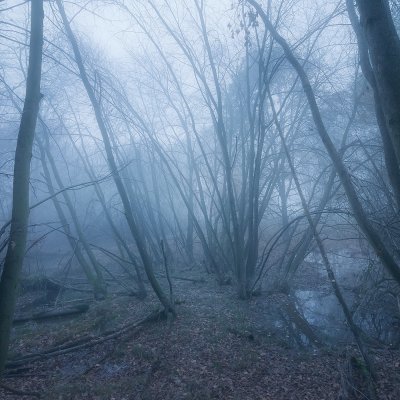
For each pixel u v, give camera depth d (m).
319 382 6.82
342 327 9.74
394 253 9.06
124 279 15.67
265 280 13.47
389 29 3.90
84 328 10.08
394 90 3.88
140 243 9.78
